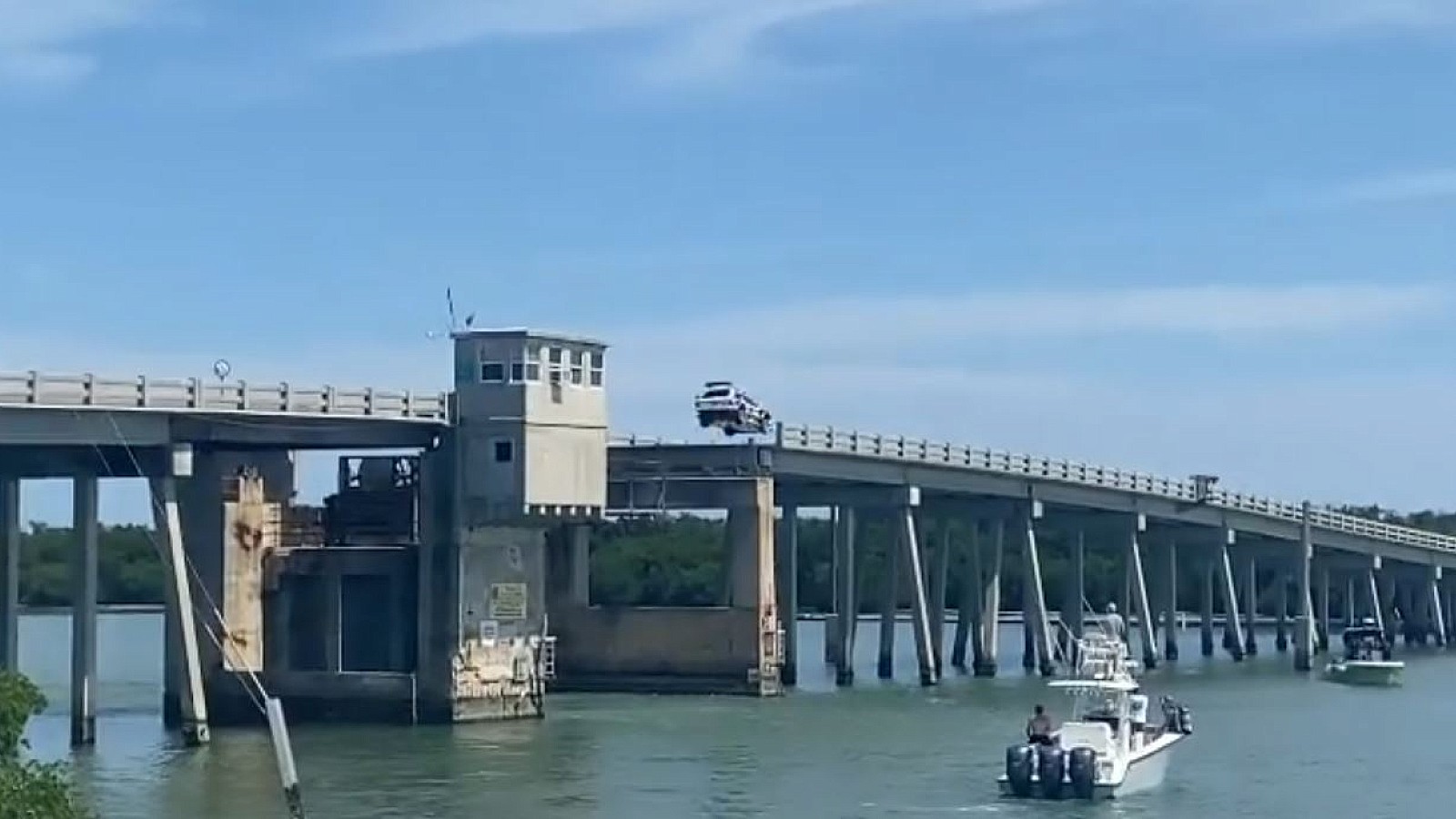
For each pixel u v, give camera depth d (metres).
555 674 126.62
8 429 85.06
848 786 79.62
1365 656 150.62
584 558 129.00
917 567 138.62
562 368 104.19
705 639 124.81
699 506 125.31
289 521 107.06
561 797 76.06
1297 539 186.25
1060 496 156.75
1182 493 170.88
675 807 73.94
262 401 92.94
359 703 102.69
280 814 70.75
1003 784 77.88
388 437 102.38
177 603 91.75
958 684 137.88
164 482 92.00
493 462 102.12
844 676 138.38
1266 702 126.56
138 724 100.25
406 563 104.25
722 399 124.31
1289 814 74.69
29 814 40.22
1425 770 88.12
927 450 139.38
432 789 77.81
